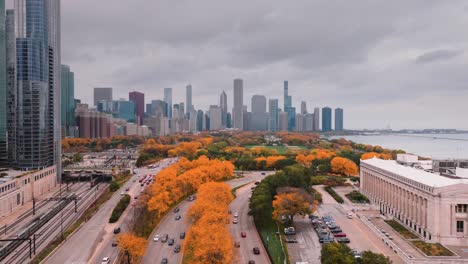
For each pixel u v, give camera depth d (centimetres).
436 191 16600
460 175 19838
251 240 17225
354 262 12888
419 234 17812
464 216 16562
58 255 15225
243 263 14612
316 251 15812
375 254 13075
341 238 17238
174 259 14662
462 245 16400
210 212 16512
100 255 15175
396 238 17375
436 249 15738
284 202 18812
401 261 14775
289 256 15212
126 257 14650
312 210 19175
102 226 18912
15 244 17212
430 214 16912
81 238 17188
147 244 16350
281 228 18838
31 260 14988
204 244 13238
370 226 19200
